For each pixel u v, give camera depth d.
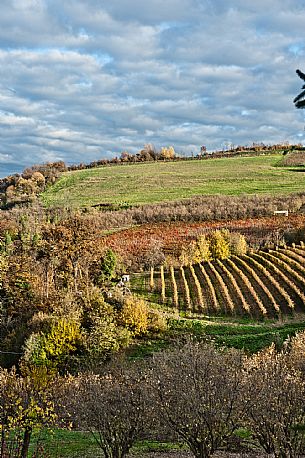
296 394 14.71
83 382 22.72
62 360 36.59
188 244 65.94
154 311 44.16
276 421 14.42
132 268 60.12
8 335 41.84
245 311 44.59
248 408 14.49
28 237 65.50
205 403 14.42
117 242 68.31
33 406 14.65
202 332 40.47
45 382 20.72
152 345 38.91
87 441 19.94
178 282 53.38
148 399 16.27
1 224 74.50
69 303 42.62
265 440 15.02
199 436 14.66
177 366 16.39
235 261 58.84
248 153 151.75
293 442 14.55
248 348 35.50
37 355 36.00
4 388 17.45
